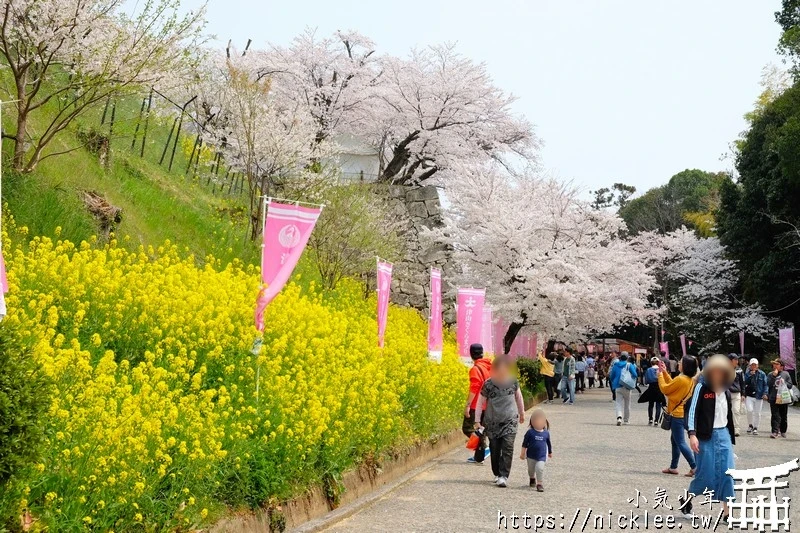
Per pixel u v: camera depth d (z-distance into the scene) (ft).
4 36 38.27
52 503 14.42
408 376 39.22
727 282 136.67
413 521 23.52
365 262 67.97
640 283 94.63
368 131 105.29
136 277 30.14
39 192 38.29
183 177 65.05
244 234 61.00
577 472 33.50
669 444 45.01
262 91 64.18
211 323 28.25
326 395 26.66
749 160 108.78
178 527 16.62
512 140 108.06
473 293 51.13
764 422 65.26
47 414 15.39
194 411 19.33
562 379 83.97
